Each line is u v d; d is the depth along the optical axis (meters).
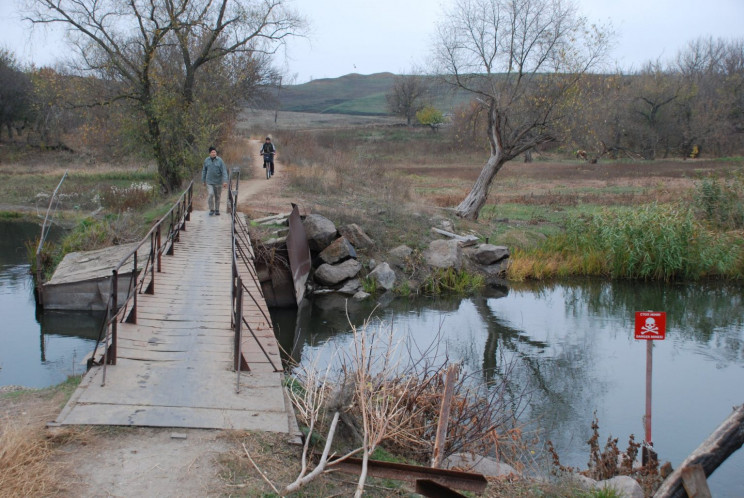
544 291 18.97
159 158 26.97
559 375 11.65
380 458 5.89
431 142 70.19
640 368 12.17
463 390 9.12
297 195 24.98
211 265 12.77
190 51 28.80
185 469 4.83
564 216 27.03
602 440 8.86
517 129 25.64
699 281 20.25
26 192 34.16
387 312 16.38
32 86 51.88
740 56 79.25
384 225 21.97
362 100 140.88
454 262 19.81
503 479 5.96
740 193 24.34
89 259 17.23
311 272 18.86
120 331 8.05
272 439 5.42
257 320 9.09
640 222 20.62
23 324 14.13
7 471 4.46
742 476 7.97
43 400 6.14
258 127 67.88
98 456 4.95
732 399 10.56
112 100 26.00
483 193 25.86
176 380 6.53
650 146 65.06
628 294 18.61
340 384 6.78
